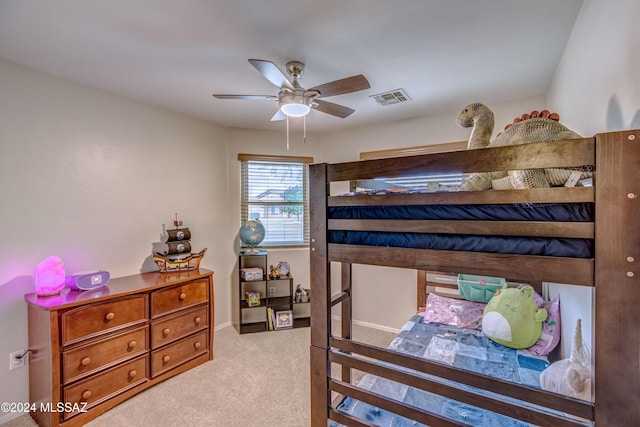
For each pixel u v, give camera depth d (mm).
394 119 3414
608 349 828
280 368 2684
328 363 1378
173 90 2586
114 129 2662
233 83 2453
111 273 2633
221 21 1642
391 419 1466
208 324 2824
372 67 2199
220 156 3639
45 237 2242
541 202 915
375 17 1622
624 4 1159
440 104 2955
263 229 3609
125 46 1890
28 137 2156
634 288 798
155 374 2400
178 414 2068
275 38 1818
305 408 2139
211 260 3531
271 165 3918
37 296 2064
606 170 828
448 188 1338
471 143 1657
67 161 2363
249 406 2156
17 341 2074
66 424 1898
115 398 2141
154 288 2396
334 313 3928
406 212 1154
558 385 1358
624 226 809
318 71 2258
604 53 1350
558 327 2164
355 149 3752
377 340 3240
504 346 2223
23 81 2135
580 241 876
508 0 1495
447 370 1113
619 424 818
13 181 2088
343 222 1286
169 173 3104
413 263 1149
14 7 1501
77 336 1967
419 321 2771
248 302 3570
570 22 1695
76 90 2418
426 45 1913
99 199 2561
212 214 3537
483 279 2875
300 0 1479
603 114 1378
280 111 2330
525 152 938
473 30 1754
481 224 1007
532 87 2572
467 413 1506
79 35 1765
